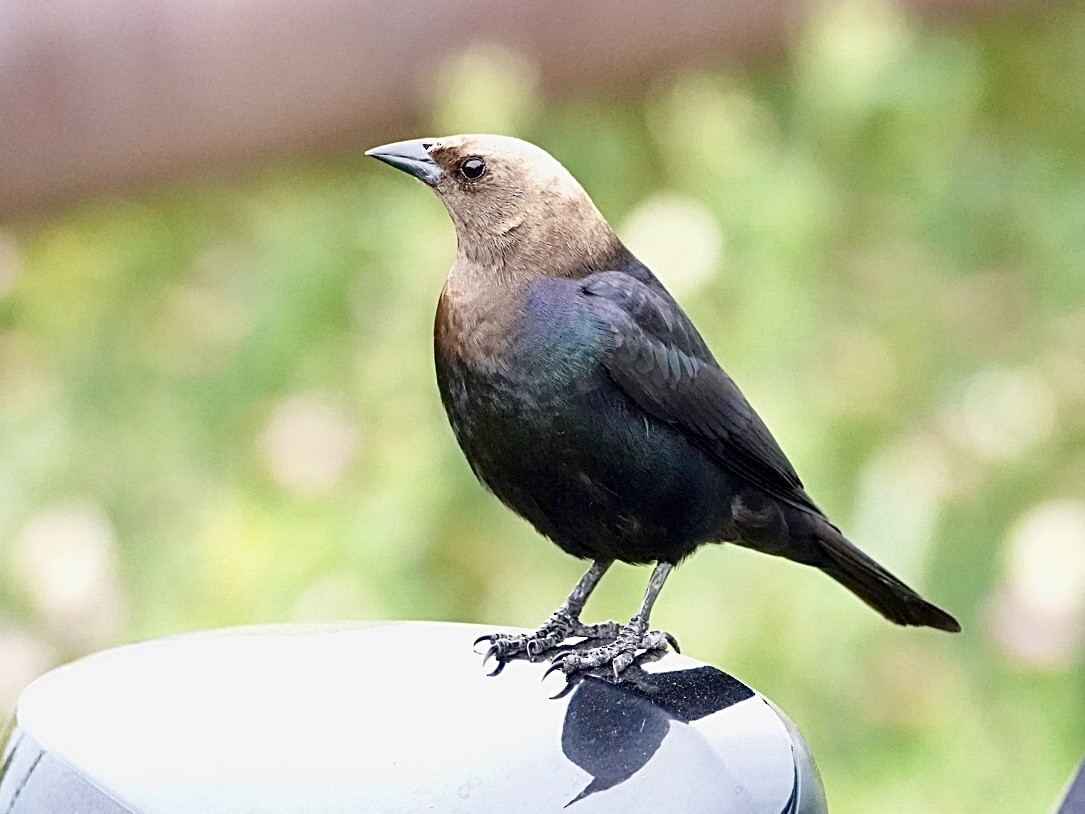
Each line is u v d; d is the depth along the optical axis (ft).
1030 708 33.63
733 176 33.88
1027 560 33.27
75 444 37.29
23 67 39.17
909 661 34.09
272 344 36.40
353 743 17.02
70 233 40.78
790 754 17.56
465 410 24.99
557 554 34.09
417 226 34.63
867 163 36.76
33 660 34.63
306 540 33.65
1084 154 39.58
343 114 39.34
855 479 33.73
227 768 16.76
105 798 16.52
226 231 40.45
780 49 38.70
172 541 36.11
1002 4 38.99
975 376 36.37
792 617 32.65
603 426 24.59
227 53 38.96
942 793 33.17
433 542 34.14
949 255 37.42
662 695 18.69
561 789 16.51
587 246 25.43
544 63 38.70
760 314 33.04
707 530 26.13
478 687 18.72
